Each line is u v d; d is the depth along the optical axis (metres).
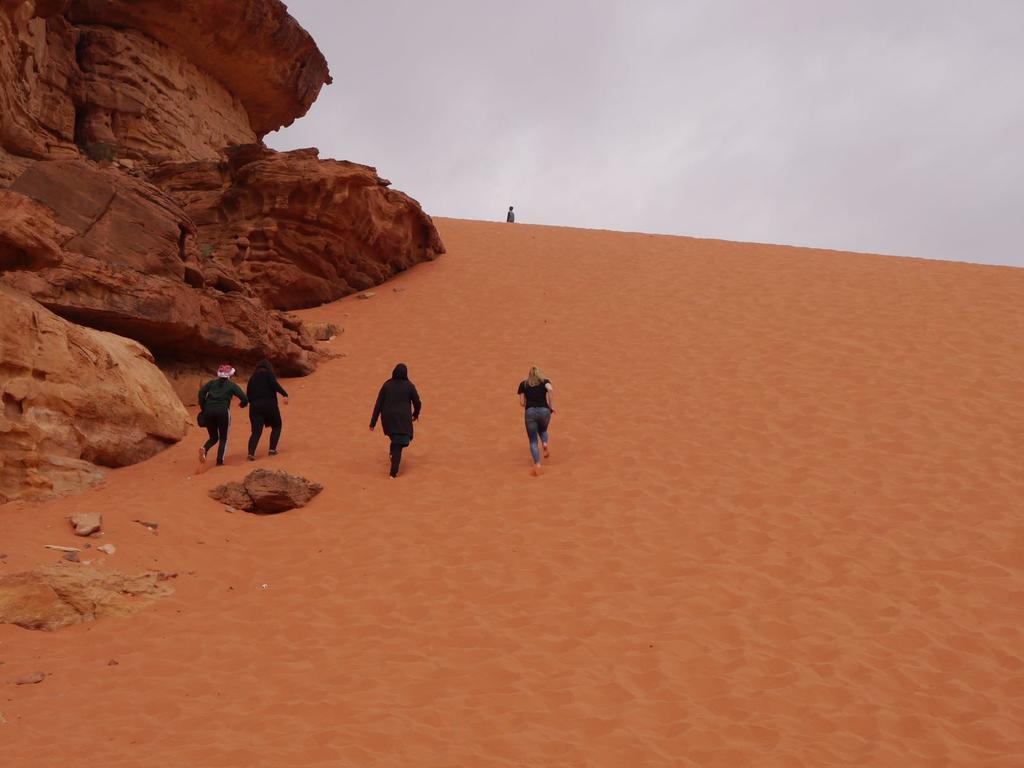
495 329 18.41
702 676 6.50
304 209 19.81
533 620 7.43
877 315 17.05
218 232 20.33
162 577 8.19
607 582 8.15
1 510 8.91
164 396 12.43
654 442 12.07
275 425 12.01
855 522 9.34
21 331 10.03
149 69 24.28
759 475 10.71
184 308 13.31
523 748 5.44
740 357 15.40
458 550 9.01
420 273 23.17
